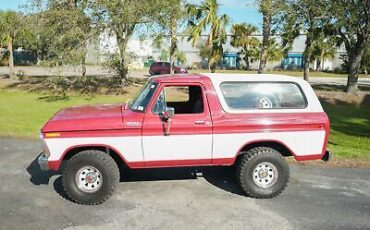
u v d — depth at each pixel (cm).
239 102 574
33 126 1140
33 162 756
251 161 572
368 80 3762
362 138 1120
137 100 589
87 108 618
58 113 600
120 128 546
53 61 1812
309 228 491
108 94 2092
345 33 1895
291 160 788
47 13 1817
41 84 2369
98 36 1850
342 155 846
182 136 557
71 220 503
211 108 564
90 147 561
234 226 491
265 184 582
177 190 612
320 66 5528
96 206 549
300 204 566
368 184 660
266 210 542
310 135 579
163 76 595
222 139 564
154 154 558
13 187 620
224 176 677
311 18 1766
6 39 2548
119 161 625
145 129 549
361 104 1959
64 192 599
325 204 568
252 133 569
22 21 2028
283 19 1848
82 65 1894
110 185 552
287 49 2225
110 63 1948
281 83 588
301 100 588
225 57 5628
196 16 2256
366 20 1791
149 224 493
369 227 497
